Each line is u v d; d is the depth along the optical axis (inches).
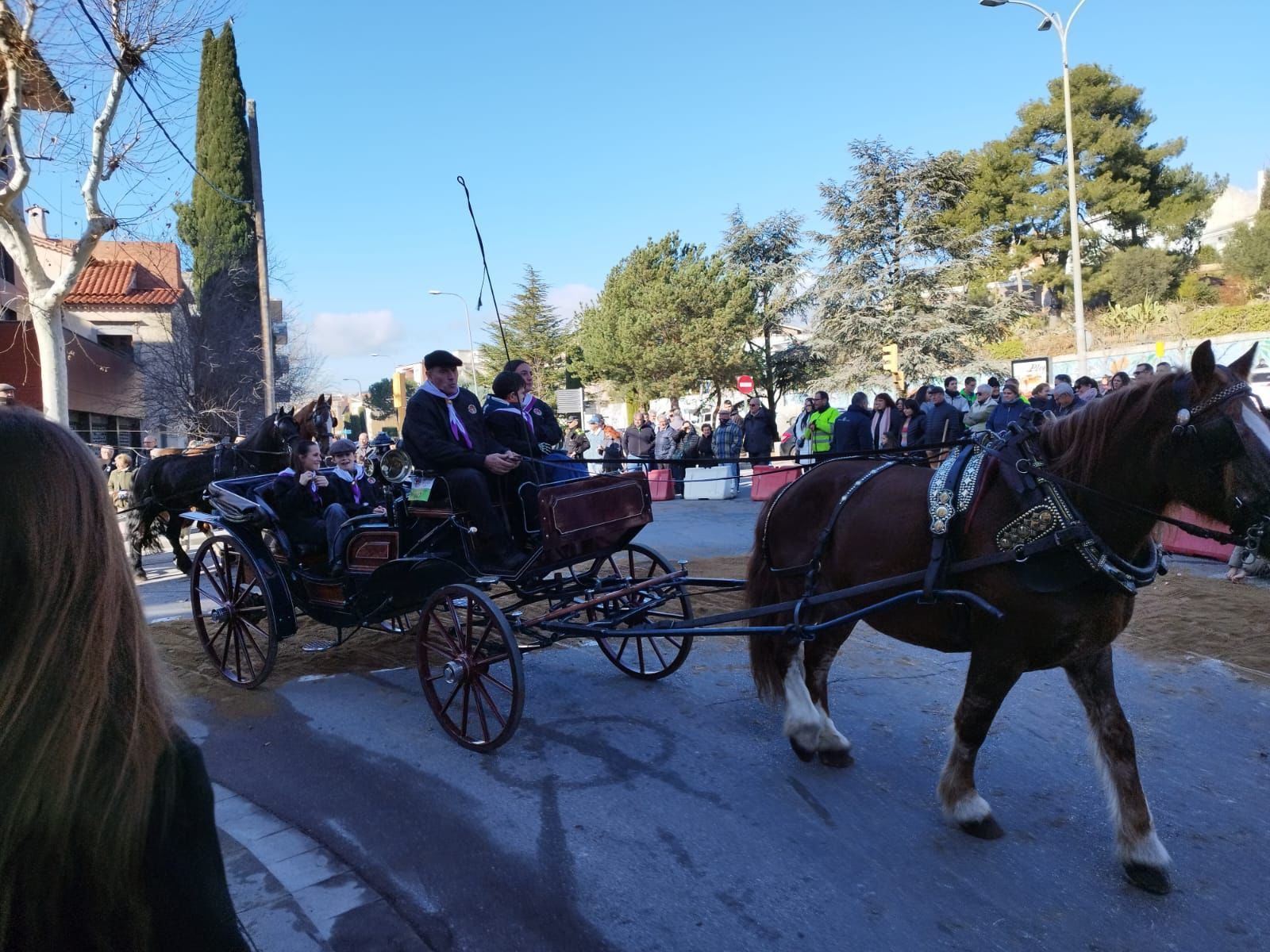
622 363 1569.9
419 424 203.8
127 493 441.4
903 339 1079.6
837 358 1159.6
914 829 145.6
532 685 226.1
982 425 152.4
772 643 178.4
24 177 410.9
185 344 939.3
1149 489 124.6
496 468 196.4
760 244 1424.7
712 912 123.9
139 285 1105.4
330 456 260.7
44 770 37.0
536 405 264.1
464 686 183.5
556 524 190.5
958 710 141.9
